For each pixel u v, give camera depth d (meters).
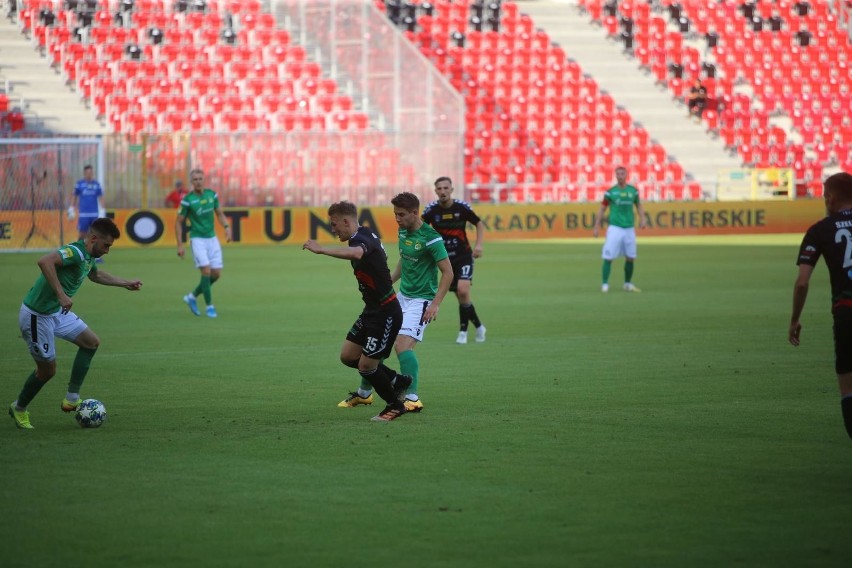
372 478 25.91
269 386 39.06
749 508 23.34
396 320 32.34
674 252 109.50
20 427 31.64
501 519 22.59
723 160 151.62
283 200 124.62
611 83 156.38
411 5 153.38
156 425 32.16
